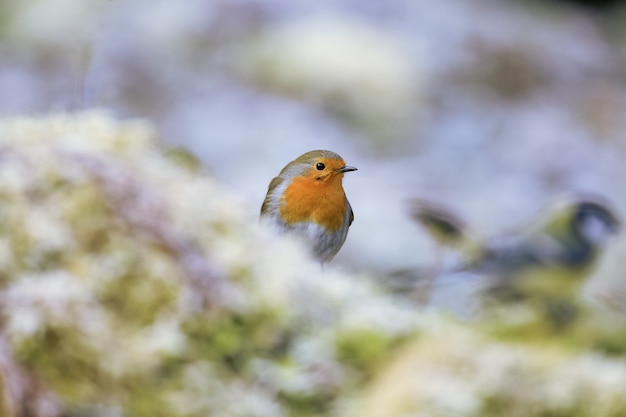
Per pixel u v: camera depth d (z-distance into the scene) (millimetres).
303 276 6289
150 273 6270
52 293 6258
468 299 6543
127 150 6305
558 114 8797
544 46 9906
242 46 8727
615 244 6984
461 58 9172
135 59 8430
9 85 7988
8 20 8875
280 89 8266
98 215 6277
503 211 7461
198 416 6254
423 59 8867
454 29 9617
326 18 9070
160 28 8875
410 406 6254
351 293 6297
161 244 6277
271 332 6270
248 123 7867
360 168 7574
